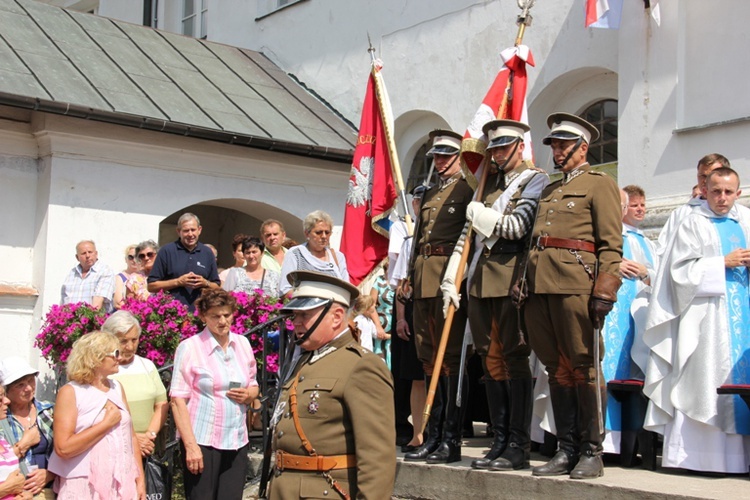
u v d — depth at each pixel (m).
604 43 9.99
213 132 11.43
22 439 6.09
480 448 7.01
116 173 11.29
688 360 5.82
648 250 6.95
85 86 11.36
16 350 10.82
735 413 5.66
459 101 11.73
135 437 6.35
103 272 9.91
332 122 13.08
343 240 8.60
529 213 5.71
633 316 6.48
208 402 6.32
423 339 6.41
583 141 5.65
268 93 13.41
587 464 5.45
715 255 5.96
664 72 9.15
